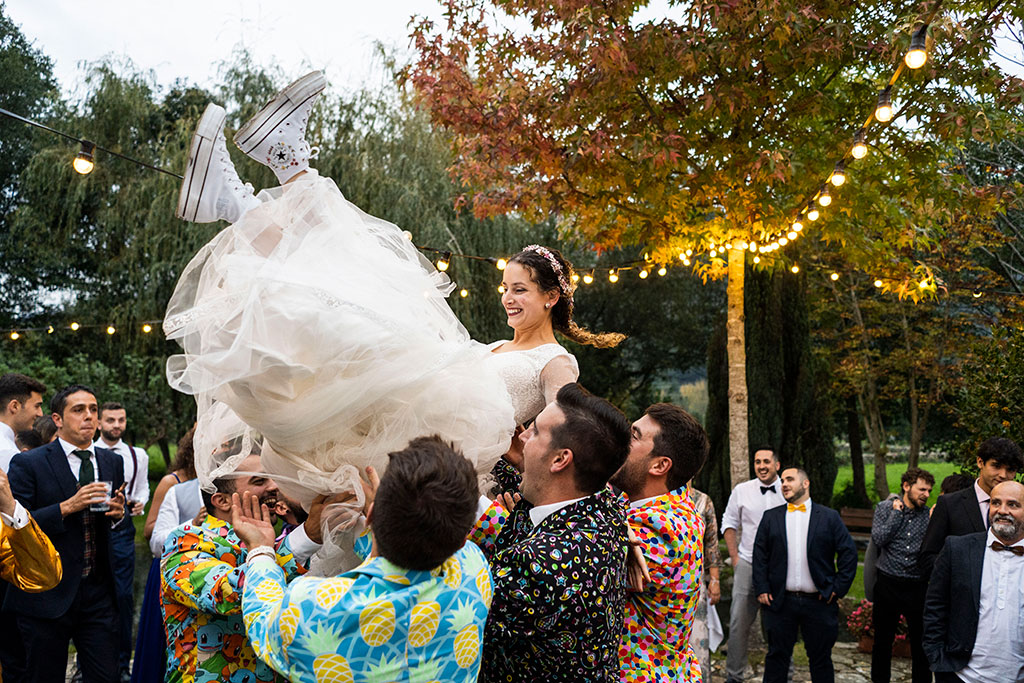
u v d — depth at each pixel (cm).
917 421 1399
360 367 173
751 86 618
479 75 695
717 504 1198
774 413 1128
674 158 590
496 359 252
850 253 703
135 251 1159
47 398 1136
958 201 662
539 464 202
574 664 187
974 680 371
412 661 157
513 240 1197
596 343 282
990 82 575
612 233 694
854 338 1376
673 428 241
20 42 1730
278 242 191
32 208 1283
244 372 166
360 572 162
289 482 187
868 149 631
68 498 406
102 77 1248
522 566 186
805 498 533
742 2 573
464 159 712
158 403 1228
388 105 1152
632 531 229
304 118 206
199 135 193
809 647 524
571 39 610
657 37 590
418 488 157
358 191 1108
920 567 513
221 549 208
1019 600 364
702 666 537
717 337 1224
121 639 515
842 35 579
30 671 385
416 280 201
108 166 1243
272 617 158
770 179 630
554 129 655
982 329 1208
